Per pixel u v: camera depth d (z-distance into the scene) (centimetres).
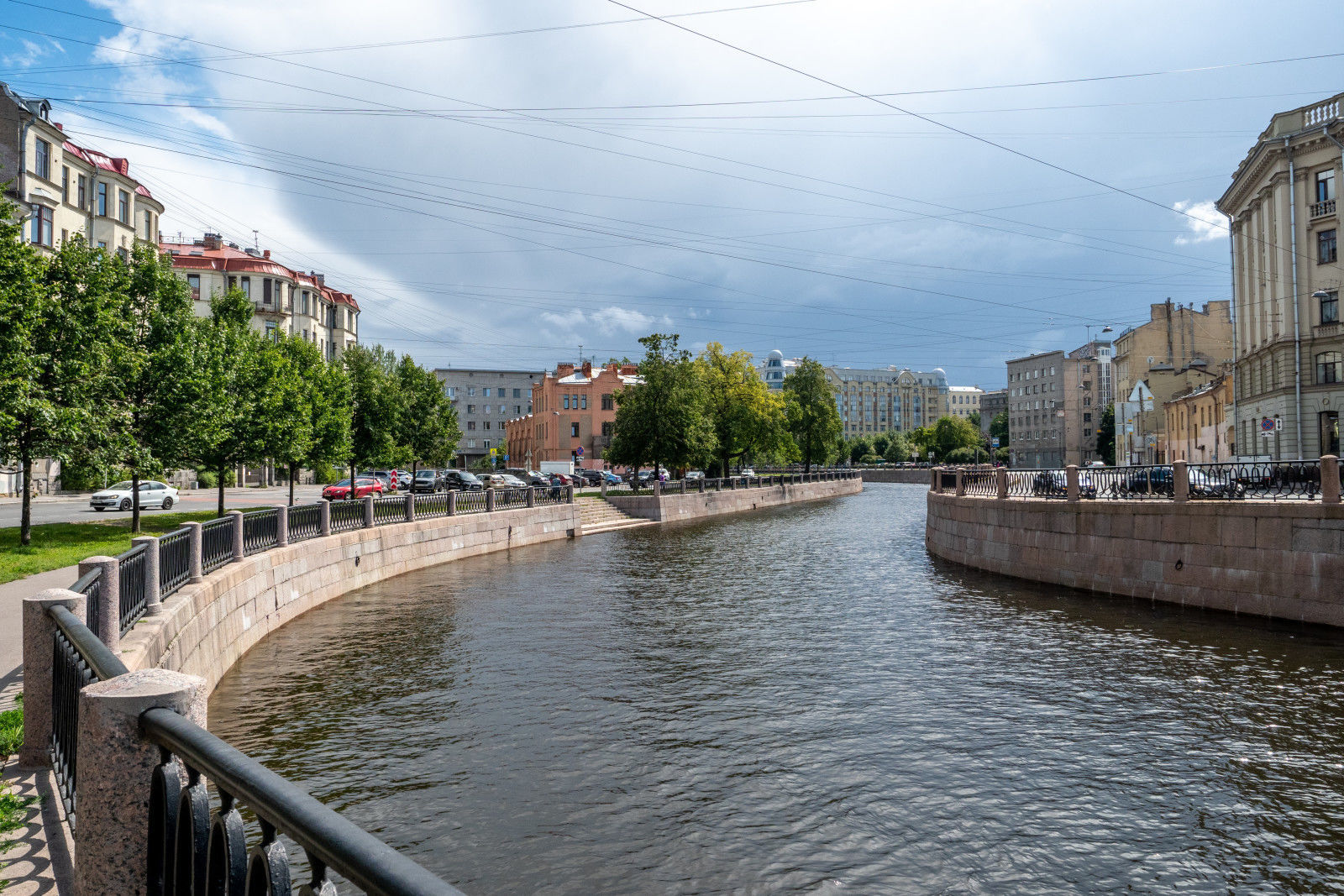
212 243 6122
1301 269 3647
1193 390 5969
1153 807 803
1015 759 918
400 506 2433
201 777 229
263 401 2528
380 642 1453
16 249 1541
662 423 4797
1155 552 1833
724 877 678
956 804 809
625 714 1063
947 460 11919
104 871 247
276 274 5934
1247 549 1647
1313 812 791
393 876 134
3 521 2602
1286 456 3688
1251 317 4228
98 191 4191
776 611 1766
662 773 877
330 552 1916
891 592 2027
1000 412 15075
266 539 1588
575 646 1436
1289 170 3675
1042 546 2155
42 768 508
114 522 2459
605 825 762
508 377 12119
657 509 4472
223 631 1227
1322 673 1226
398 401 3972
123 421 2047
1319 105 3569
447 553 2669
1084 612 1728
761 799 819
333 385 3359
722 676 1243
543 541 3372
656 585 2142
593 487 5819
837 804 806
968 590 2042
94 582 641
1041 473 2227
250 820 787
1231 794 828
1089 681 1211
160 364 2133
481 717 1046
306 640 1474
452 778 859
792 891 659
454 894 126
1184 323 6819
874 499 6800
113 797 247
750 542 3353
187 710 259
